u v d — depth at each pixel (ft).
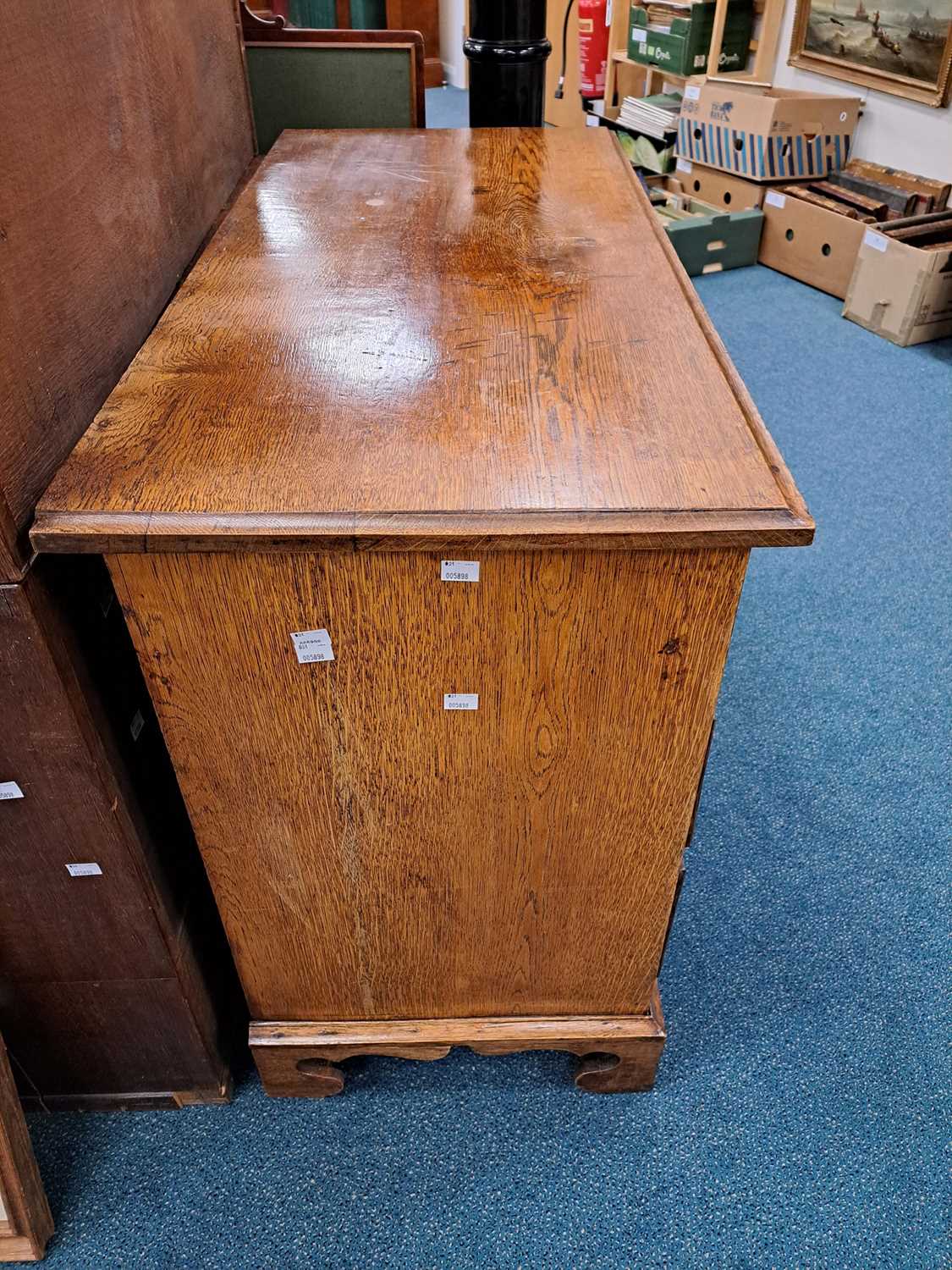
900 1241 3.65
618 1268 3.59
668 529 2.43
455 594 2.66
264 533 2.42
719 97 11.78
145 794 3.37
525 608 2.70
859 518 7.77
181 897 3.69
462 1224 3.72
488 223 4.15
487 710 2.96
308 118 6.57
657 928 3.64
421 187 4.58
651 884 3.49
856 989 4.58
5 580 2.48
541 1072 4.25
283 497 2.49
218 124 4.93
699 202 12.71
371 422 2.79
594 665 2.85
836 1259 3.61
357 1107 4.11
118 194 3.39
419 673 2.85
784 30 11.75
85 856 3.16
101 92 3.22
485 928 3.64
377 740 3.02
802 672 6.36
